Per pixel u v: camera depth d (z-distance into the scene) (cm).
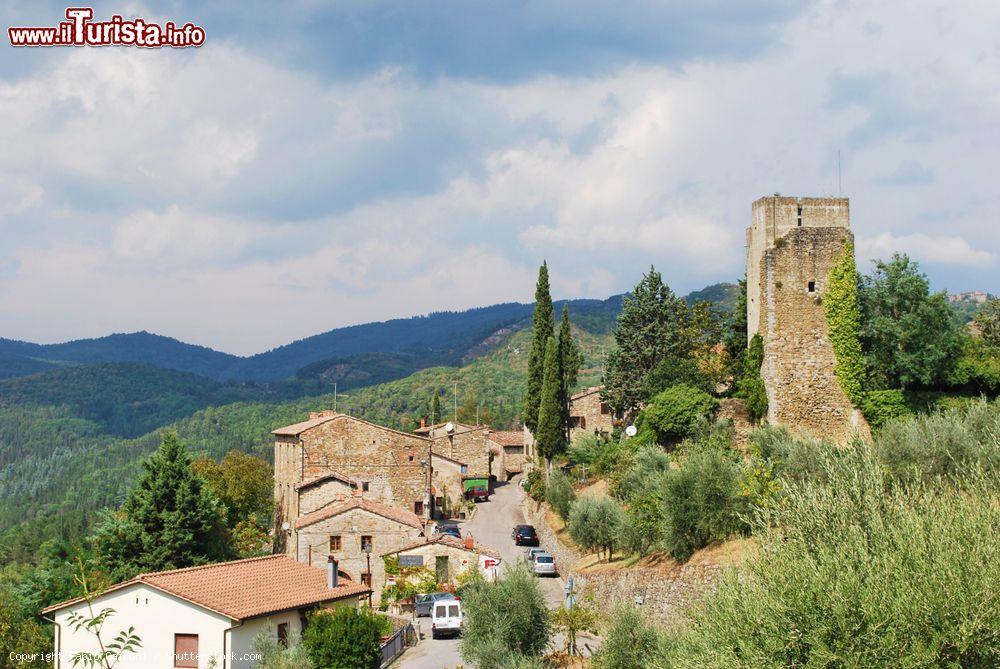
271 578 4291
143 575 3884
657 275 8244
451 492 9062
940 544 2192
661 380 7250
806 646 2167
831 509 2609
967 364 6238
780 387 6288
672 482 4316
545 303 9631
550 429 8588
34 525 17738
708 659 2323
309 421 7869
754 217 6581
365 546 5775
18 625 4434
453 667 3953
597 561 5453
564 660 3919
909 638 2055
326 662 3750
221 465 8950
